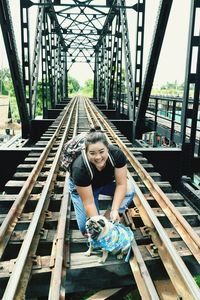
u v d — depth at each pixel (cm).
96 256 258
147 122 1249
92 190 256
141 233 299
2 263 244
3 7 753
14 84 937
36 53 1244
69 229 310
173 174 670
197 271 268
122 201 276
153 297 204
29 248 252
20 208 343
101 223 231
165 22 720
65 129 848
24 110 1030
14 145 992
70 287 248
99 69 3600
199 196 536
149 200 392
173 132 889
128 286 274
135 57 1041
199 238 273
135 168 505
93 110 1495
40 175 471
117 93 1680
